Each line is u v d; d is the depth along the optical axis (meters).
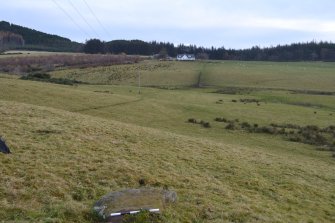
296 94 99.56
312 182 27.69
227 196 20.42
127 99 70.81
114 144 27.92
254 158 32.38
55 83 93.19
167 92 95.19
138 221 13.96
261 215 17.91
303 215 19.88
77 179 19.08
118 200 15.41
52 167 20.16
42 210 14.98
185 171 24.25
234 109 72.31
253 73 142.62
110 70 145.00
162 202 16.00
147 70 146.75
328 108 81.94
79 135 28.28
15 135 25.67
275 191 23.58
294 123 62.59
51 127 29.45
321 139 51.66
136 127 38.75
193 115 64.19
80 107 58.28
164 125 54.22
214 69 153.62
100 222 14.30
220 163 28.02
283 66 177.62
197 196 19.12
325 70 157.00
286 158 36.78
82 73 138.25
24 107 37.56
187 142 34.28
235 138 49.44
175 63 175.50
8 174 18.30
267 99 91.31
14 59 159.00
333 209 22.00
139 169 22.22
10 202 15.52
